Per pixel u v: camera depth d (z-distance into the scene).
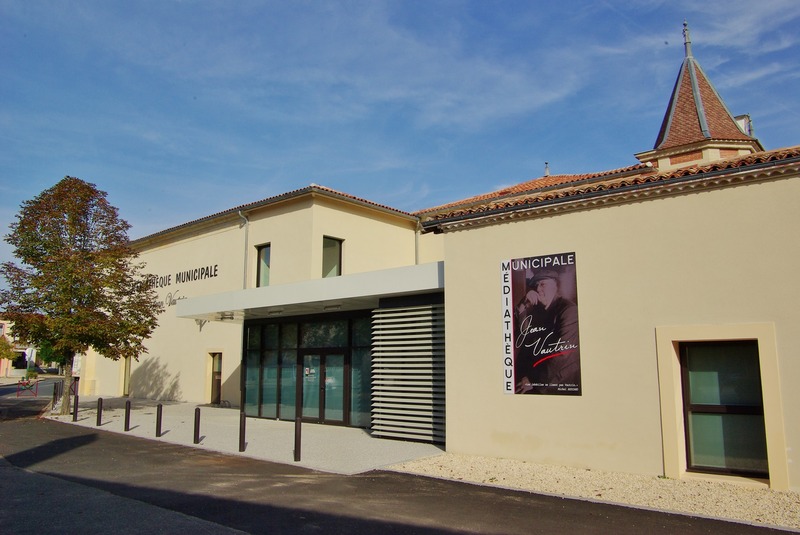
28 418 19.33
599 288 10.09
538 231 10.88
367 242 21.94
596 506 7.79
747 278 8.77
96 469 10.52
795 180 8.54
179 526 6.90
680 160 19.31
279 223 21.38
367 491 8.75
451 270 11.97
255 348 19.61
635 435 9.47
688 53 21.00
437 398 12.99
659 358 9.35
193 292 25.12
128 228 21.59
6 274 19.42
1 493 8.59
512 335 10.98
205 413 20.22
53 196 20.11
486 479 9.44
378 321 14.39
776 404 8.33
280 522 7.09
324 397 17.06
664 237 9.54
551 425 10.35
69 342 18.89
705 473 9.20
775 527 6.78
